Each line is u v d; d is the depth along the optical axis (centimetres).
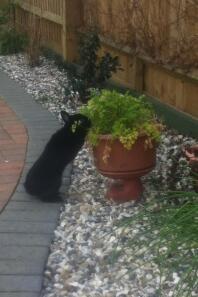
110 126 535
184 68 756
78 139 547
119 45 933
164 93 842
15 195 580
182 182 589
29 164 661
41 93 987
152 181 600
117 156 533
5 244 487
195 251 405
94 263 460
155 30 820
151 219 462
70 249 482
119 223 508
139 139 530
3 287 425
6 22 1363
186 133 769
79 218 535
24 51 1314
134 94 898
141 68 896
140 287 427
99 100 546
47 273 447
